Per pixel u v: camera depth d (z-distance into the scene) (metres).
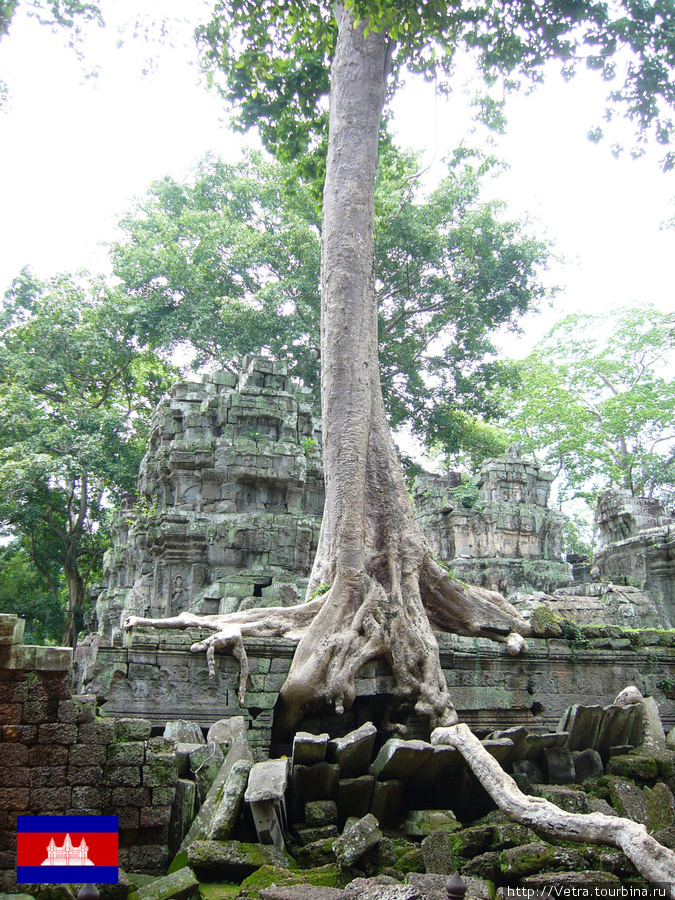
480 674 13.27
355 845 8.29
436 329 37.16
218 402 24.91
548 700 13.57
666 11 17.55
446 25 15.70
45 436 32.62
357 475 13.50
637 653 14.31
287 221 35.81
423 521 31.66
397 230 33.50
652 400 42.31
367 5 13.30
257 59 17.69
